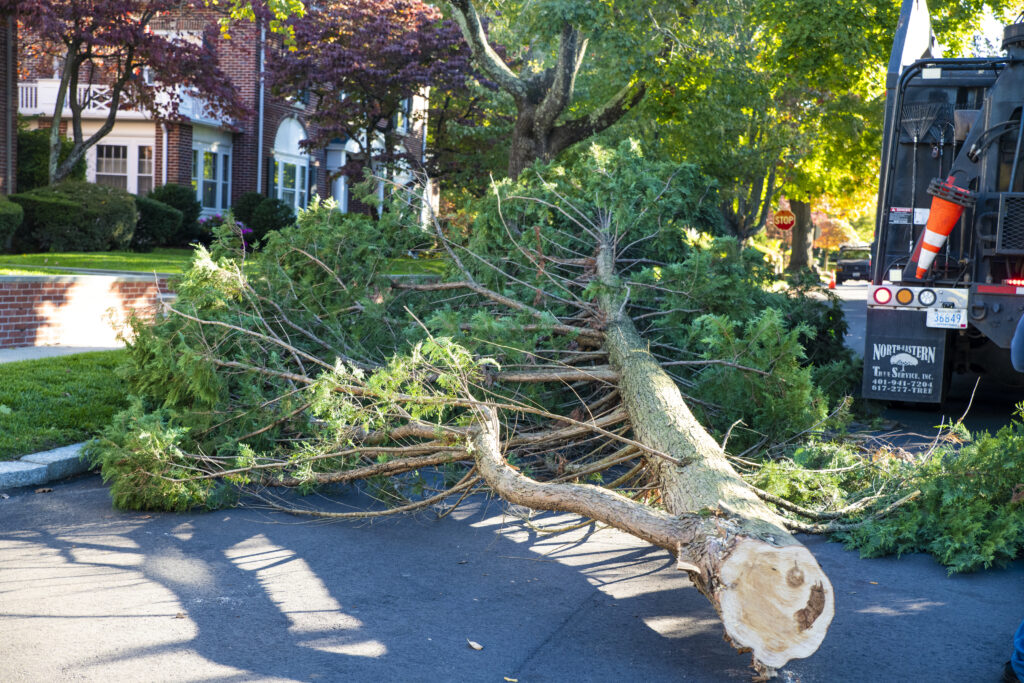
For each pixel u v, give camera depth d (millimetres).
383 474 6395
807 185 33250
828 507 6160
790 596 3826
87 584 4938
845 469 6328
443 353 6023
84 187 21906
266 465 6391
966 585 5266
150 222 24312
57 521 6023
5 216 18984
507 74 18469
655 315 8094
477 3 19000
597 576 5297
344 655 4172
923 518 5859
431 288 8570
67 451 7176
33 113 28625
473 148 29781
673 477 5039
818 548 5902
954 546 5508
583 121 19250
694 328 7023
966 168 8664
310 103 33625
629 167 9078
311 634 4391
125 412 6500
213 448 6887
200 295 7473
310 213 8578
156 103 25016
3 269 14516
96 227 21344
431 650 4250
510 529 6168
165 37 24453
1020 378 9977
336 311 8156
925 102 9078
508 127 28906
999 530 5570
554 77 18422
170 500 6270
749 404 6918
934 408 10797
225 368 7289
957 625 4680
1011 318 8484
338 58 24031
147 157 28547
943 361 8766
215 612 4625
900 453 6863
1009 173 8453
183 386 6996
